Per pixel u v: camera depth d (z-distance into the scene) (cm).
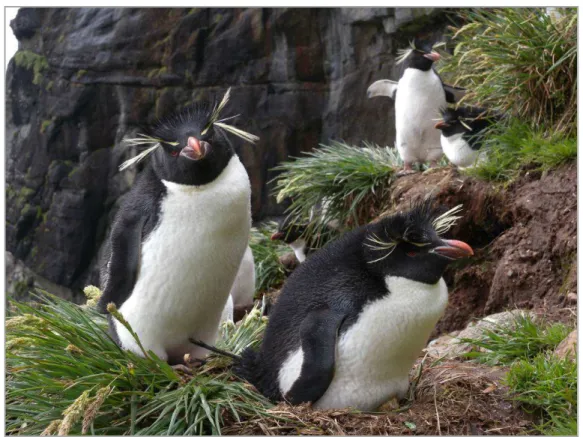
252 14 1275
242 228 377
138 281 370
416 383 396
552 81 647
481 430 363
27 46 1379
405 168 777
